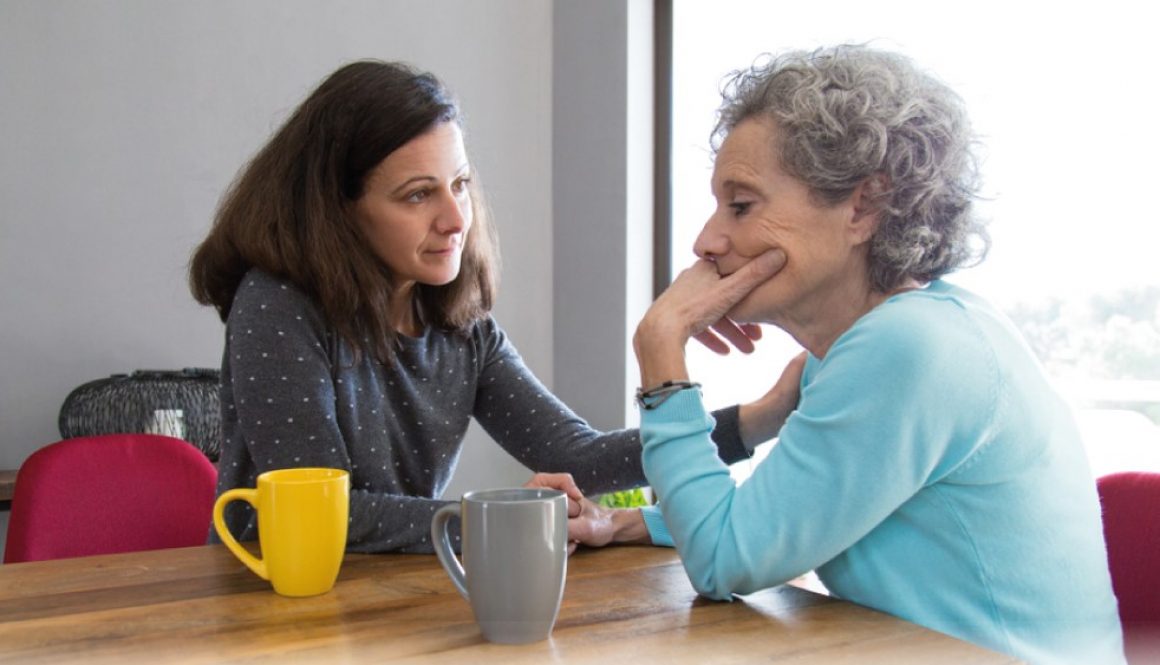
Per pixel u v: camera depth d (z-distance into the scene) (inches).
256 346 47.7
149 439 66.7
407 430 55.5
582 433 56.8
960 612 34.6
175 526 65.4
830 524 33.7
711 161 41.2
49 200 110.4
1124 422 78.7
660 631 32.6
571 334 134.3
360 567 41.6
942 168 36.9
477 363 59.1
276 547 36.5
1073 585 35.3
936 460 33.4
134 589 37.9
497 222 133.4
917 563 35.2
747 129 37.9
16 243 109.1
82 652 30.7
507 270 134.3
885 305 35.3
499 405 59.4
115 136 113.3
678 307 39.0
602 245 128.4
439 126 50.8
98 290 112.6
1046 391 35.8
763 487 35.0
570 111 133.9
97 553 63.4
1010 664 29.6
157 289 115.3
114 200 113.3
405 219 50.4
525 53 135.7
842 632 32.4
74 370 111.6
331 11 123.8
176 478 66.2
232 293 53.0
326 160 49.9
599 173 128.8
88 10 111.8
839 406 33.8
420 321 57.4
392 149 49.4
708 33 122.8
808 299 38.7
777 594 37.0
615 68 125.7
